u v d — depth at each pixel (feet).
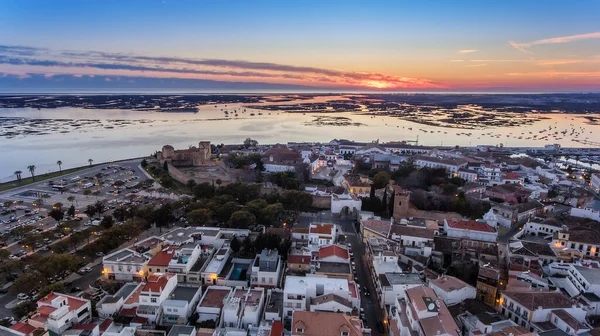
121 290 459.73
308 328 359.66
